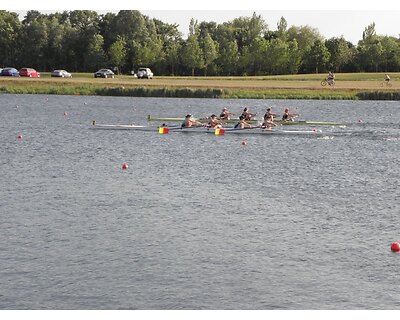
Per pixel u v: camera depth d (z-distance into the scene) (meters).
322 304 22.22
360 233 29.56
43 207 33.84
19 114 84.00
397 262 25.91
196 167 45.94
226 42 196.75
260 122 63.50
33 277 24.20
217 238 28.73
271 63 190.12
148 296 22.75
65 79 135.50
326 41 196.12
